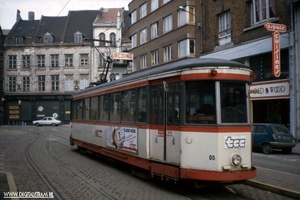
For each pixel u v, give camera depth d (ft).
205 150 24.12
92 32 185.88
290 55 65.21
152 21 113.19
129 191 26.58
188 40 93.76
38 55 182.39
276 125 56.34
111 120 37.99
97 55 179.32
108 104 39.14
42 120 164.96
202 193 25.94
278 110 69.97
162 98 27.81
